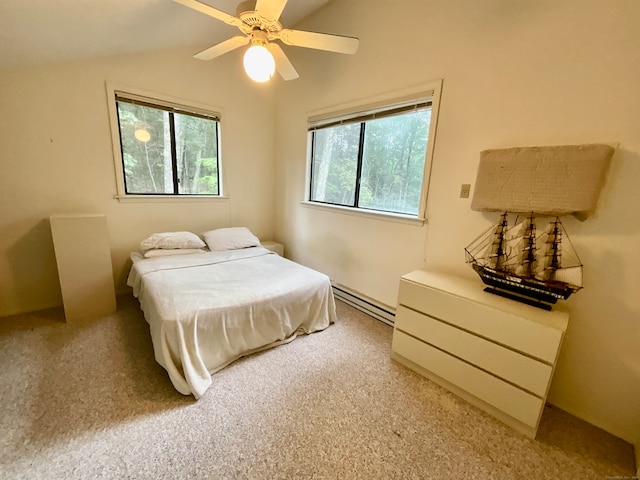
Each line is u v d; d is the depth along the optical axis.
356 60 2.58
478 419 1.55
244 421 1.46
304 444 1.34
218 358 1.80
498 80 1.75
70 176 2.50
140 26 2.20
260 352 2.05
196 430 1.39
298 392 1.68
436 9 1.99
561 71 1.52
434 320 1.78
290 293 2.11
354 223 2.81
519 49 1.65
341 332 2.39
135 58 2.64
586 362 1.58
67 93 2.38
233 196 3.57
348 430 1.44
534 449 1.39
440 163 2.09
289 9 2.82
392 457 1.30
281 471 1.21
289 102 3.43
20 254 2.39
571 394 1.64
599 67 1.41
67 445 1.28
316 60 2.98
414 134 2.31
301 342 2.21
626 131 1.37
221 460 1.25
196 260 2.64
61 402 1.51
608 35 1.37
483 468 1.28
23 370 1.75
